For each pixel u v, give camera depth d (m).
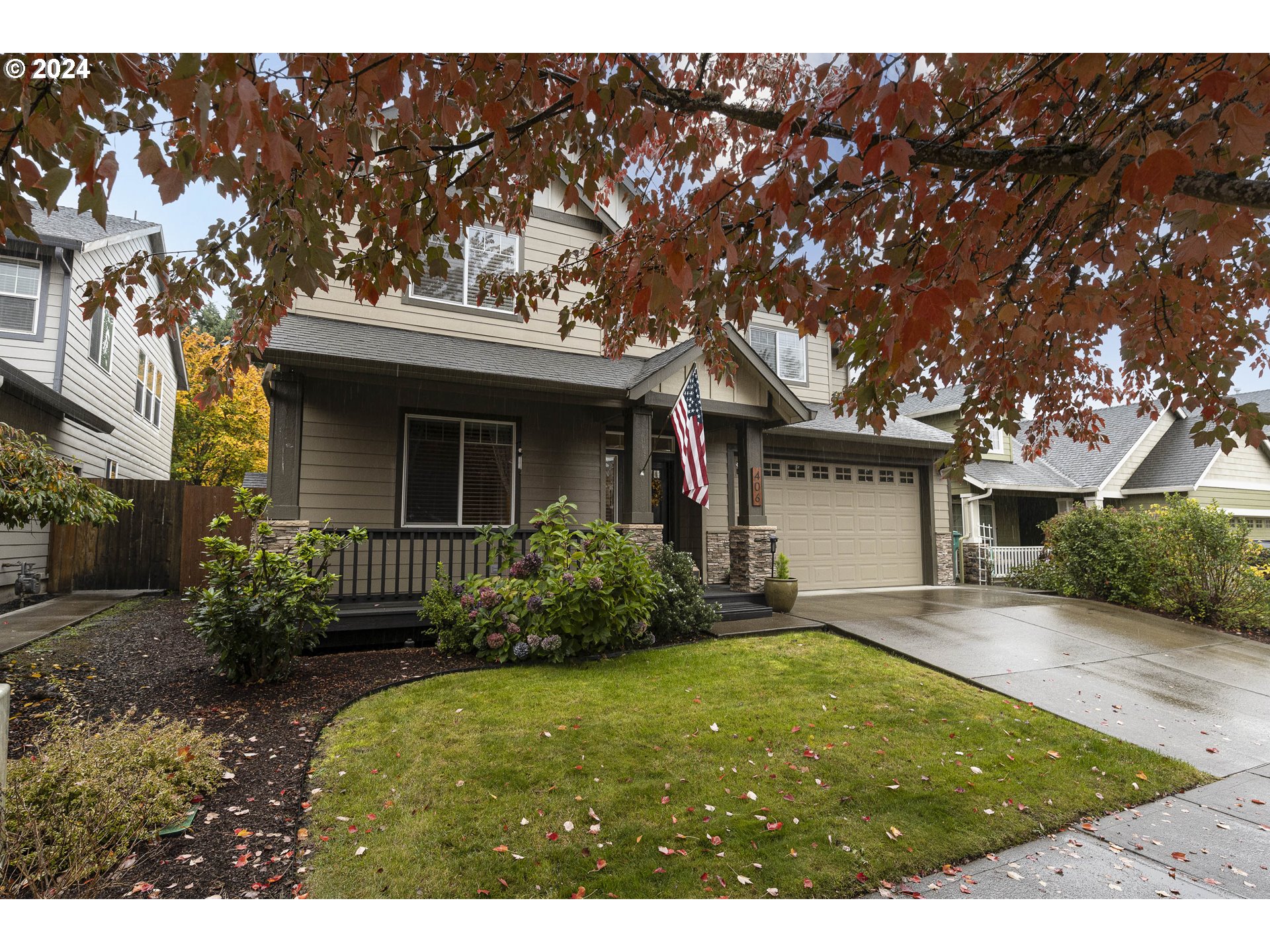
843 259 3.49
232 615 5.24
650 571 7.09
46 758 3.33
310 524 7.46
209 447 21.83
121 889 2.77
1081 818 3.71
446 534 7.91
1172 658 7.11
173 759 3.62
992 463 16.88
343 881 2.89
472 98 2.58
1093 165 2.38
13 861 2.71
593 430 9.71
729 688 5.61
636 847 3.21
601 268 4.52
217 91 1.93
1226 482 17.83
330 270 2.50
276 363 6.84
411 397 8.58
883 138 2.27
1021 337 3.12
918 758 4.32
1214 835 3.56
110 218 13.45
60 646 6.65
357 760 4.06
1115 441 18.41
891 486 12.99
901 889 2.99
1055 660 6.82
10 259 10.23
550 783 3.82
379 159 3.38
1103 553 10.63
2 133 2.04
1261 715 5.41
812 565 11.90
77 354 10.98
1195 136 1.87
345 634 7.04
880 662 6.54
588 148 3.37
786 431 11.02
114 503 6.28
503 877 2.95
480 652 6.53
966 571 14.12
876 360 3.21
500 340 9.55
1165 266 3.52
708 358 4.99
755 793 3.77
